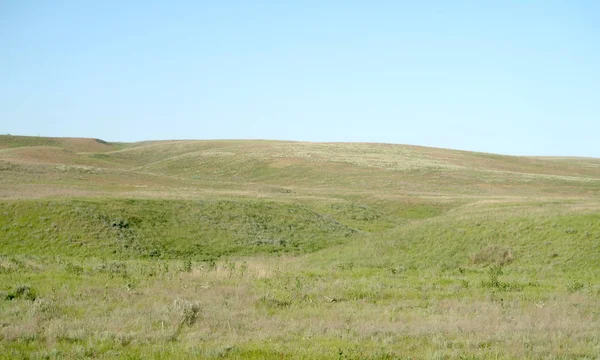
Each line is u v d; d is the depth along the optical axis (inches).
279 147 5187.0
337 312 607.8
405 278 900.0
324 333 509.7
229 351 434.9
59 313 564.4
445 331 521.0
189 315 550.9
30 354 421.4
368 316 589.3
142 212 1662.2
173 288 734.5
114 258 1312.7
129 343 462.3
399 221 2391.7
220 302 647.8
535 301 688.4
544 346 469.7
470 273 1005.2
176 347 445.7
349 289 755.4
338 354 430.9
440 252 1194.6
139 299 653.9
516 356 438.3
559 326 542.3
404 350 453.1
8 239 1362.0
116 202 1697.8
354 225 2210.9
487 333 511.5
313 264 1229.1
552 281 896.3
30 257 1131.9
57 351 427.8
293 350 441.4
